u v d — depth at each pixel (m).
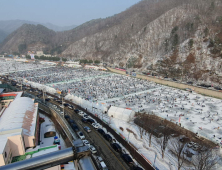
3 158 23.41
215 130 43.88
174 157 31.59
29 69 144.50
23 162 11.00
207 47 104.62
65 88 83.44
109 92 77.81
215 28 111.31
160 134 38.56
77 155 12.34
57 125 44.06
